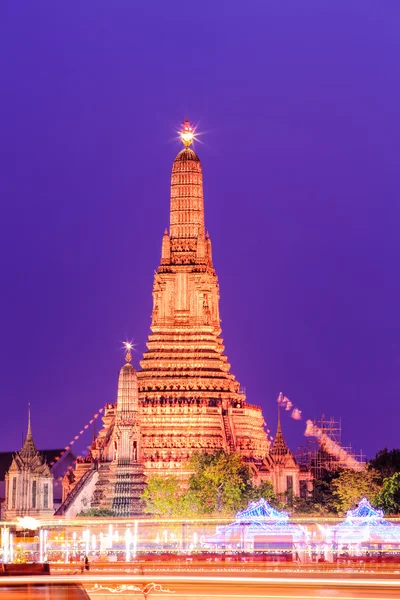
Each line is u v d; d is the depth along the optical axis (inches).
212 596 4033.0
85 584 4037.9
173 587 4254.4
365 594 4082.2
